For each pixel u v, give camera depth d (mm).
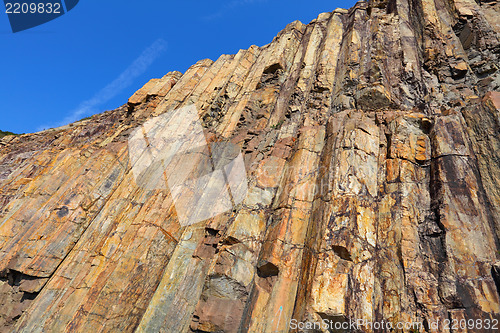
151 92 22109
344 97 13180
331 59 16281
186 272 9586
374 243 7816
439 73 12492
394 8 16641
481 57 12281
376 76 13023
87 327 8906
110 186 14852
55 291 11102
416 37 14852
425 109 11039
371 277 7191
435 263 7184
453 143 8852
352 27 17094
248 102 16641
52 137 27078
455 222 7445
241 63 21797
